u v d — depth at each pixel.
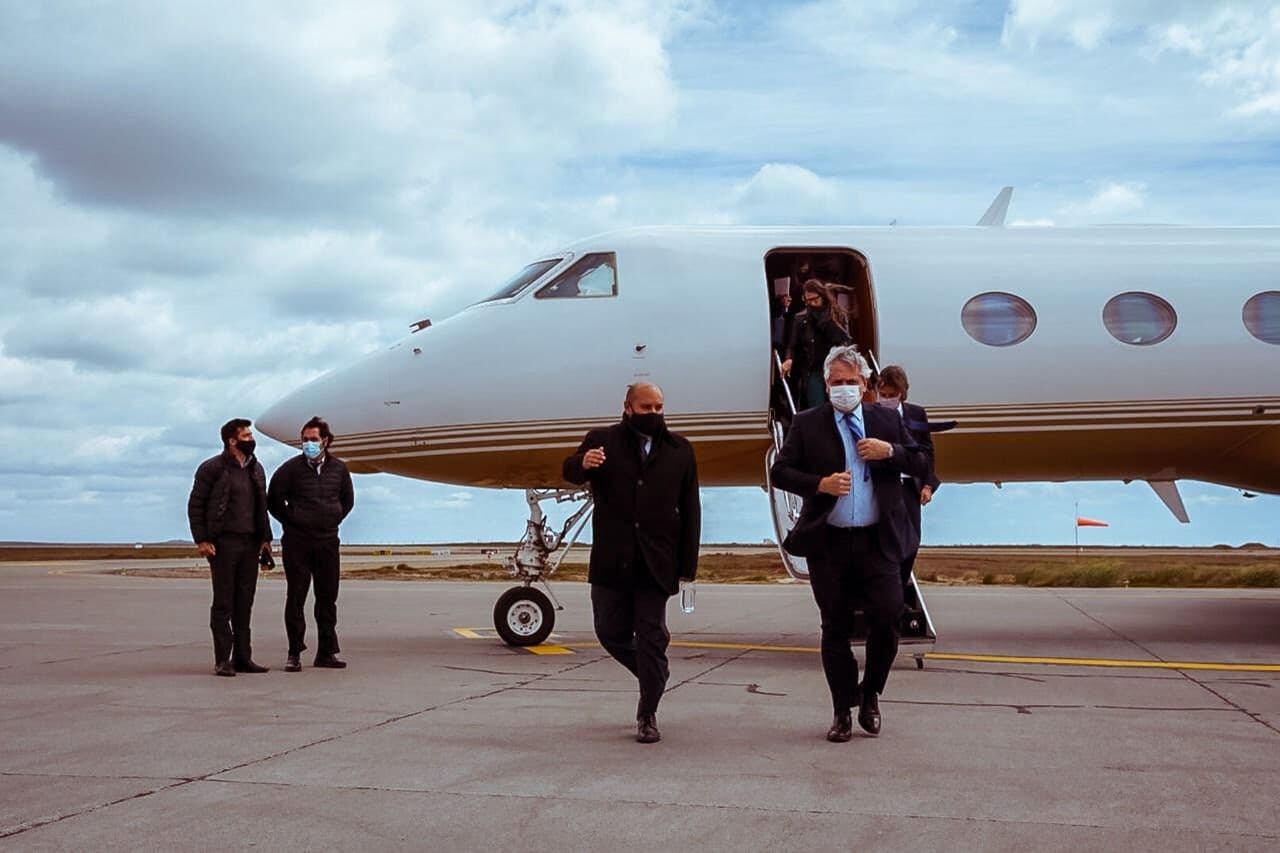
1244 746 6.00
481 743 6.08
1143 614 15.61
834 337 10.66
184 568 41.16
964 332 11.27
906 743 6.09
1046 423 11.34
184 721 6.81
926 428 6.88
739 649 11.29
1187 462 12.09
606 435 6.36
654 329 11.19
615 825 4.43
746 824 4.44
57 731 6.48
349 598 20.78
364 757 5.70
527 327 11.34
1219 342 11.44
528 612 11.40
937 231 11.97
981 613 15.86
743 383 11.12
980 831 4.33
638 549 6.24
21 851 4.08
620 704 7.47
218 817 4.55
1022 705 7.45
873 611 6.14
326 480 9.55
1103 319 11.41
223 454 9.27
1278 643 11.60
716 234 11.68
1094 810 4.64
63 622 14.98
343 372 11.87
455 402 11.28
